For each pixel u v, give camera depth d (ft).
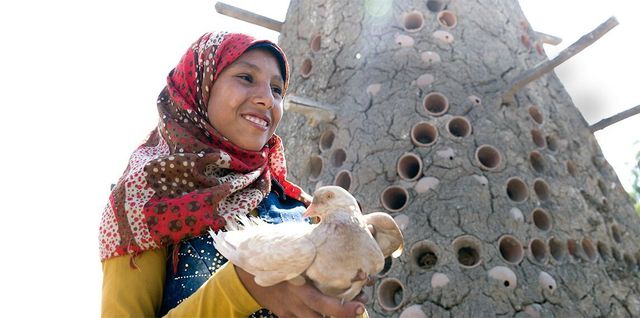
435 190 21.40
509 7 27.76
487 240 20.49
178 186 7.42
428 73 24.07
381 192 21.75
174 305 7.11
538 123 24.61
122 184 7.34
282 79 8.80
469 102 23.48
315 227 6.30
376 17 25.81
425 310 19.30
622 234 24.41
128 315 6.79
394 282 20.16
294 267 6.05
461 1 26.30
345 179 22.76
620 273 22.53
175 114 8.32
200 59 8.29
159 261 7.30
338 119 24.03
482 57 25.02
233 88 8.09
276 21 28.78
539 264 20.67
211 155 7.70
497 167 22.22
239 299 6.40
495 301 19.39
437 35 25.11
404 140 22.57
